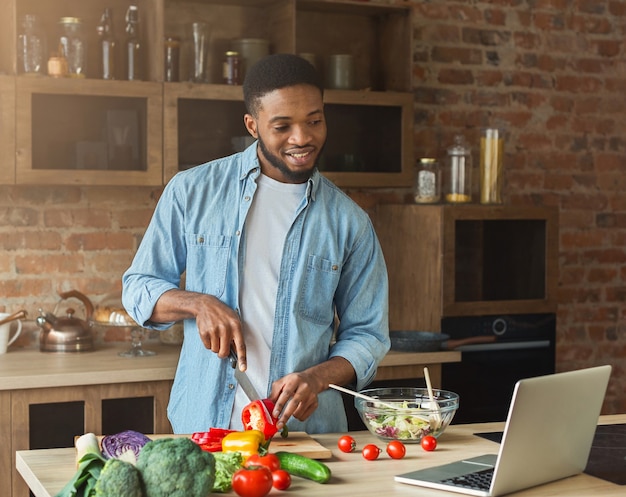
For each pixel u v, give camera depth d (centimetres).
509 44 461
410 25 412
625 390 488
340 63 402
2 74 344
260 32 413
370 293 251
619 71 487
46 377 322
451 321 396
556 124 473
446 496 177
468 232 398
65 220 392
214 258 242
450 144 451
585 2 477
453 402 225
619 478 194
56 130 354
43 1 378
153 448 162
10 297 386
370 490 181
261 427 204
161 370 338
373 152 405
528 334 410
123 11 391
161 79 367
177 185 246
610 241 488
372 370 241
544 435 182
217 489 174
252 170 244
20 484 323
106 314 364
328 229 246
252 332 240
